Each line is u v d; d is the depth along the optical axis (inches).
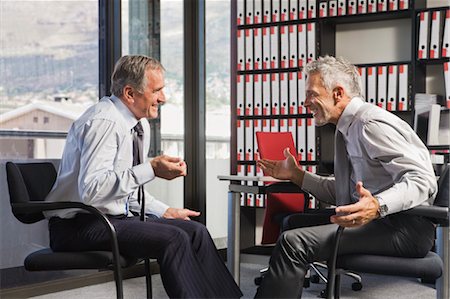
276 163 105.3
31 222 91.5
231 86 196.5
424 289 147.3
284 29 189.0
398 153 82.6
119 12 161.5
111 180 84.9
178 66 184.5
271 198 155.6
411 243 81.3
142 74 92.2
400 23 185.9
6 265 136.3
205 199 189.2
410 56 184.5
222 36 200.8
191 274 83.7
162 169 86.2
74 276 151.1
